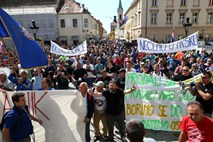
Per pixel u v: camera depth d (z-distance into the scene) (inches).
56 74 317.4
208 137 114.8
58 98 163.9
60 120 164.1
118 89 189.8
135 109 219.9
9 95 156.8
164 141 199.3
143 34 1747.0
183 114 209.3
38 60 170.4
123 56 523.8
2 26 173.6
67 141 165.0
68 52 424.8
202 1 1640.0
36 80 246.7
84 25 1667.1
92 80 343.3
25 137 133.4
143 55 547.5
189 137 121.3
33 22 613.9
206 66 355.9
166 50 332.8
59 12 1646.2
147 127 217.9
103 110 197.8
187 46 328.5
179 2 1664.6
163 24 1708.9
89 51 717.3
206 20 1668.3
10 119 126.6
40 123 159.8
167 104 212.2
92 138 209.5
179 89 208.8
